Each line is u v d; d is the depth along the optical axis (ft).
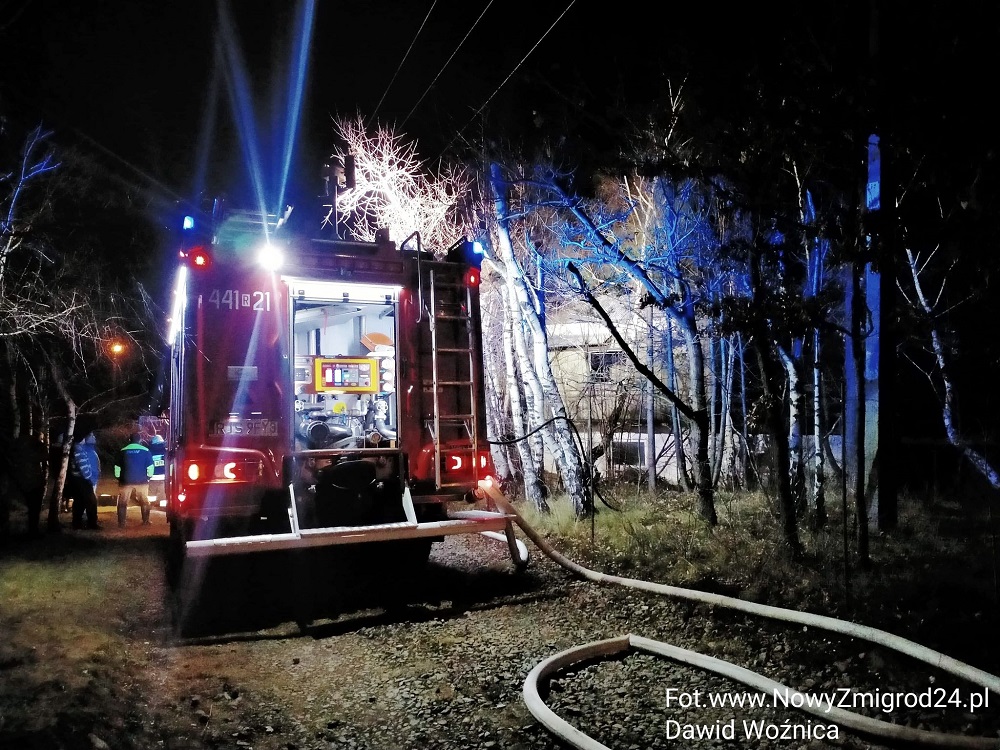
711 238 32.17
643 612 22.61
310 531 23.57
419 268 26.58
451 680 17.79
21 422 51.03
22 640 19.63
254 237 25.11
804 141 22.89
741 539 28.60
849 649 18.16
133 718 15.53
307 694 17.26
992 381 38.91
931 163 21.57
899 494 36.47
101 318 50.57
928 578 22.47
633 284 46.60
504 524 26.94
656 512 37.50
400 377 26.53
